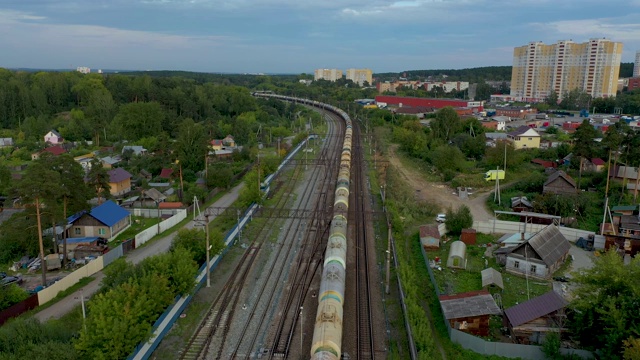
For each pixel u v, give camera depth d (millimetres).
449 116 124562
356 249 54344
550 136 132125
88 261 50094
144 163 94438
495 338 37062
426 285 46156
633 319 31422
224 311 39750
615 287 33625
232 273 47438
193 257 45719
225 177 79250
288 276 46656
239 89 190125
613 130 76312
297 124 165625
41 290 41062
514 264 49875
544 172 92312
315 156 109438
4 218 60500
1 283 40125
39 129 129500
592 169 89000
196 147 90250
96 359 29047
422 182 90750
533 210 67812
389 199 72000
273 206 70812
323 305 35000
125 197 76125
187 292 39750
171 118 147625
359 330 37250
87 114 145250
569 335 35844
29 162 104812
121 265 40000
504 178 88125
